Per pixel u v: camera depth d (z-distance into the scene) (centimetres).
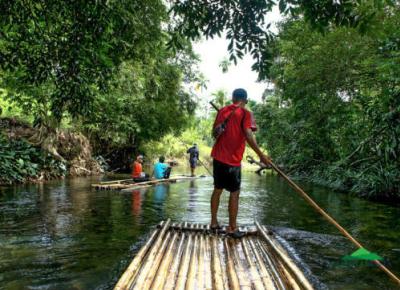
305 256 371
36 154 1241
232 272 290
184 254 337
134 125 1585
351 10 370
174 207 660
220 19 431
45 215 560
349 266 341
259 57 438
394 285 296
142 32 584
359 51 888
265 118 1728
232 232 414
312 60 970
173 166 2645
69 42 433
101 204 683
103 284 283
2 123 1266
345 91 1038
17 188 949
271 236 412
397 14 698
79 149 1537
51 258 345
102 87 495
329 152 1291
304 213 628
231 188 416
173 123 1906
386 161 850
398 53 716
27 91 752
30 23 466
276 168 365
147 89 1548
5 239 413
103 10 425
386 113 831
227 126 416
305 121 1255
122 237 426
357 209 692
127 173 1716
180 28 454
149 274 271
